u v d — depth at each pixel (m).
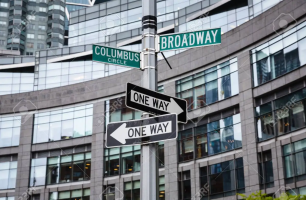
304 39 33.97
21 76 60.69
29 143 50.75
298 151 32.56
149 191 9.23
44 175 49.16
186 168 40.62
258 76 37.31
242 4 46.94
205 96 41.28
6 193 49.66
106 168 46.19
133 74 47.72
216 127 39.78
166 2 71.69
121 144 9.71
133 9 75.75
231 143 38.12
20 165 50.12
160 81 44.88
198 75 42.34
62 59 57.84
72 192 47.19
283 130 34.28
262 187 34.31
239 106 38.09
